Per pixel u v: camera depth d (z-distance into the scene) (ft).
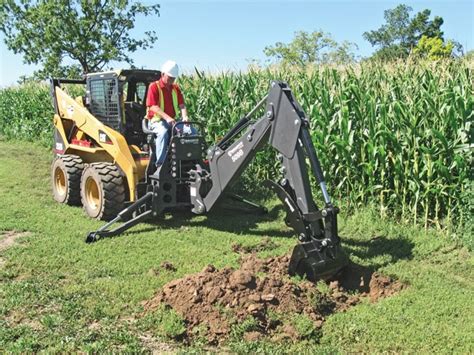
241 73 38.86
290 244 23.99
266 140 21.68
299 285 17.79
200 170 26.09
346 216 27.22
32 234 25.12
